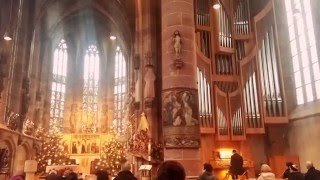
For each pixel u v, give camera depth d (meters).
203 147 16.42
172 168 2.67
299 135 16.31
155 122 17.64
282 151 17.05
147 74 18.39
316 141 15.03
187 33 13.38
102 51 43.09
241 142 17.06
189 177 11.89
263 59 17.70
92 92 41.53
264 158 17.06
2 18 22.98
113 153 32.78
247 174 16.23
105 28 42.28
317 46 15.44
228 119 16.78
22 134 24.38
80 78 41.75
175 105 12.61
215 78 17.58
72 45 42.47
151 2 20.12
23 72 25.11
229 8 18.72
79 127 39.16
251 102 17.12
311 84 15.95
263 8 18.45
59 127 38.59
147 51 19.03
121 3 32.94
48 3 32.56
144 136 16.70
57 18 37.59
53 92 39.19
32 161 11.79
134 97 23.56
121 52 42.12
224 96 17.08
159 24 19.88
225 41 18.03
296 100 17.25
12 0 23.42
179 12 13.52
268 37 18.03
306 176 9.52
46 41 37.09
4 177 20.72
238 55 18.28
